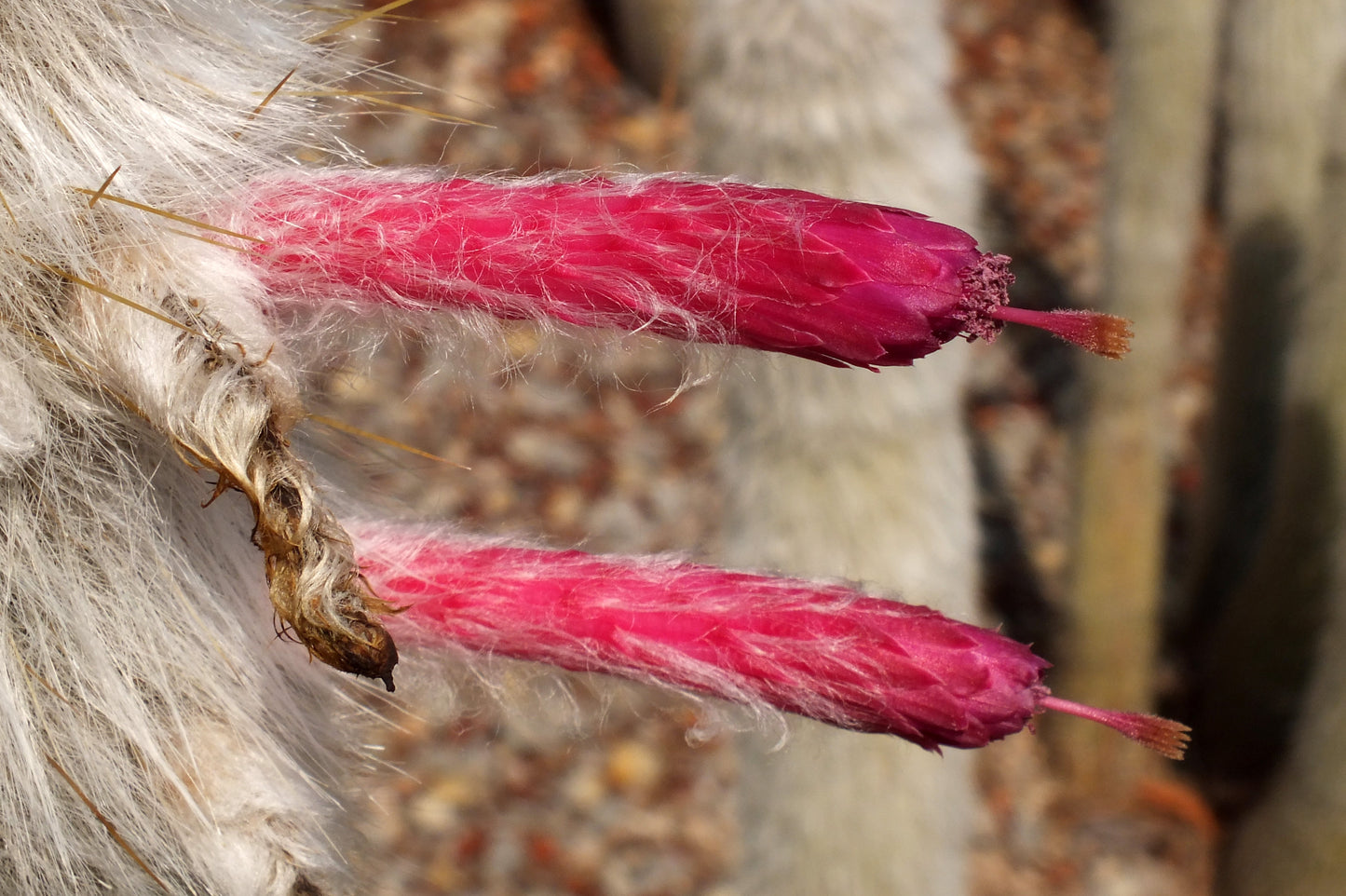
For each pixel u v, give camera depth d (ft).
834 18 2.07
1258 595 4.43
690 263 1.45
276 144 1.59
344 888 1.61
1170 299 3.96
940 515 2.32
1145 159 3.77
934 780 2.45
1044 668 1.48
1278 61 3.86
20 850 1.55
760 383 2.22
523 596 1.54
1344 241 3.68
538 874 4.38
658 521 5.40
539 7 6.99
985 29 8.66
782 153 2.13
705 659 1.51
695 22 2.29
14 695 1.54
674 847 4.55
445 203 1.50
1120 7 3.70
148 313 1.49
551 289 1.48
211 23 1.58
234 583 1.60
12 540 1.55
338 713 1.69
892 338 1.44
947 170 2.22
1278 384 4.43
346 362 1.71
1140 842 4.58
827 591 1.51
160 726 1.56
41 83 1.53
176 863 1.56
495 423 5.45
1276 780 3.79
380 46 6.56
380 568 1.57
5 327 1.53
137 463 1.56
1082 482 4.30
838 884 2.40
